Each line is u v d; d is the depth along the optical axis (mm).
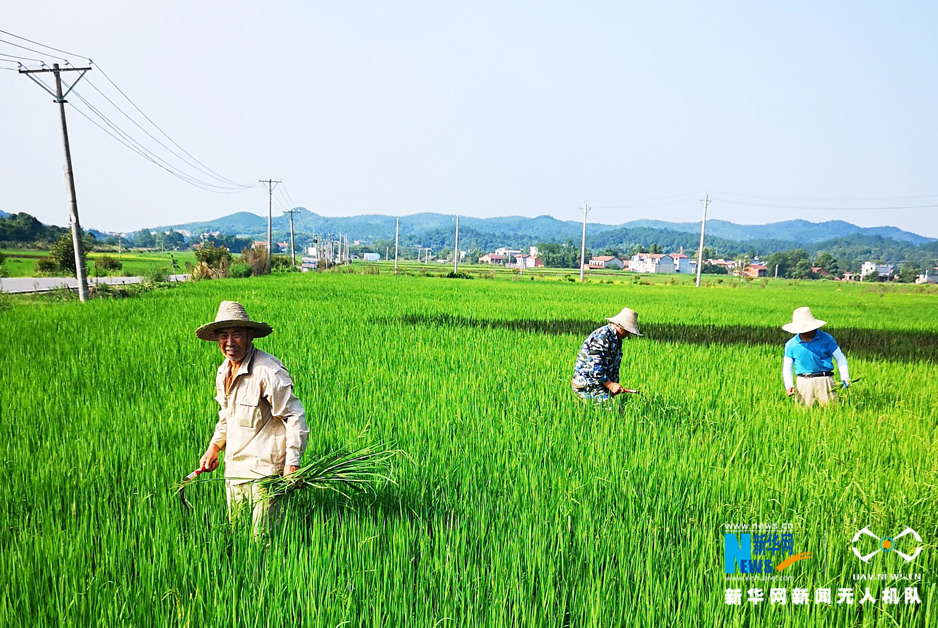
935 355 12250
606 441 5082
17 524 3527
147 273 31875
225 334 3484
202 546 3266
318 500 3701
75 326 12242
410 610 2812
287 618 2760
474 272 87188
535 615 2799
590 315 18250
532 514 3670
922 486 4168
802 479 4277
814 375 6891
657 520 3674
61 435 5160
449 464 4508
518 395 6848
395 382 7395
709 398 7027
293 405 3572
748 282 73812
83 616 2730
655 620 2814
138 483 4062
